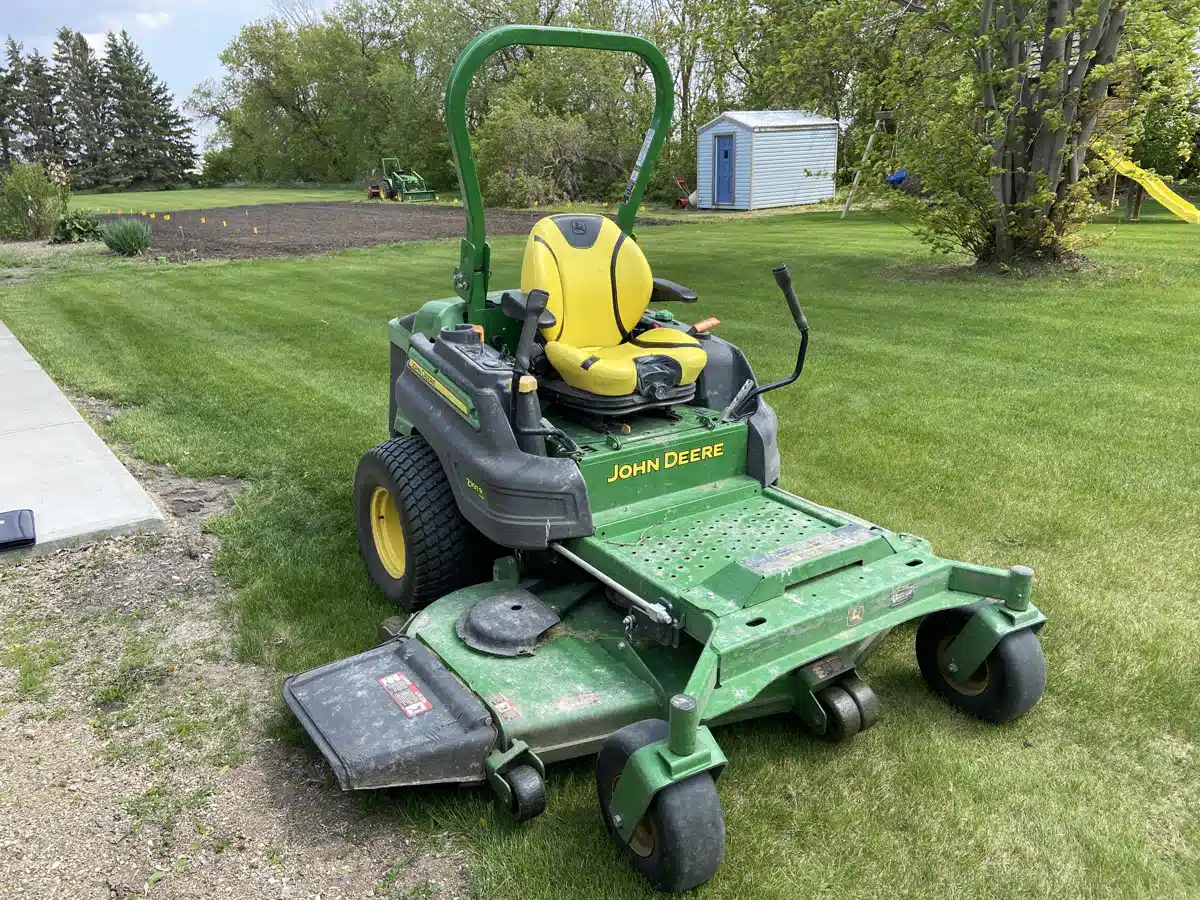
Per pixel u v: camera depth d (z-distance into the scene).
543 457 3.32
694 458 3.63
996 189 12.46
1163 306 10.03
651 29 33.69
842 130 28.41
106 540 4.82
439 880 2.62
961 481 5.46
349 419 6.87
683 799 2.37
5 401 7.14
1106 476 5.47
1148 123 17.48
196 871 2.65
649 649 3.11
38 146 62.12
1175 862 2.69
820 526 3.41
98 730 3.30
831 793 2.95
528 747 2.71
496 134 29.75
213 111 59.97
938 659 3.40
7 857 2.69
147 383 7.94
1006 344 8.69
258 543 4.77
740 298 11.36
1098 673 3.59
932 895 2.55
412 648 3.10
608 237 4.16
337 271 15.02
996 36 10.94
